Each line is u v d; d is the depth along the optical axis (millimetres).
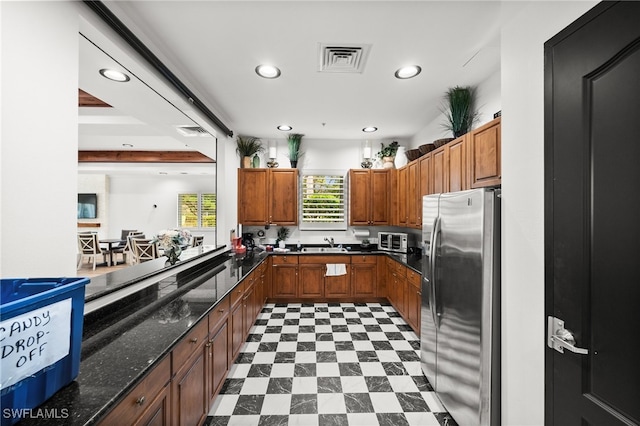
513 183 1416
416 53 2078
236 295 2402
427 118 3588
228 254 3850
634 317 815
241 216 4422
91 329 1398
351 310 3961
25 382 760
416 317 2969
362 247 4652
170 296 1967
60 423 750
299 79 2500
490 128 2033
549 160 1145
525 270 1322
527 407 1308
